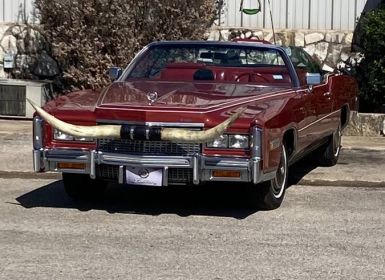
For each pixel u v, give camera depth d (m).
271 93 8.33
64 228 7.38
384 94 13.60
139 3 13.41
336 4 15.32
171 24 13.56
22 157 10.92
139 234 7.20
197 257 6.49
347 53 15.09
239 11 15.39
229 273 6.08
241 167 7.29
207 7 14.04
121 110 7.48
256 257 6.52
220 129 7.20
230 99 7.93
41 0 13.87
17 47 15.44
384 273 6.13
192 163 7.36
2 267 6.18
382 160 11.17
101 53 13.70
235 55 9.12
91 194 8.51
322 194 9.02
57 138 7.71
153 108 7.47
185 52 9.22
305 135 8.74
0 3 15.59
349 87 11.15
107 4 13.35
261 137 7.30
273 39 14.32
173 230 7.35
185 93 8.12
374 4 15.19
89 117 7.60
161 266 6.24
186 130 7.36
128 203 8.48
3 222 7.58
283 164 8.23
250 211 8.12
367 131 13.35
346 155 11.56
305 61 10.13
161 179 7.45
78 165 7.67
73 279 5.90
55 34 13.76
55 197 8.74
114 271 6.10
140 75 9.10
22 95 14.23
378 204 8.52
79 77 13.84
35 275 5.99
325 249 6.77
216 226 7.51
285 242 6.97
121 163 7.50
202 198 8.74
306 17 15.40
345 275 6.07
